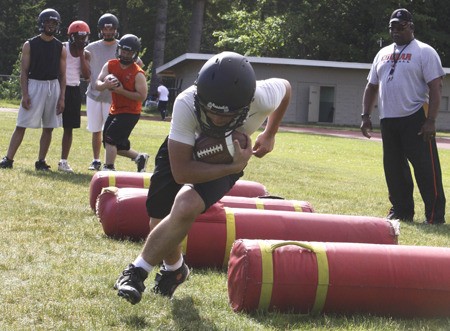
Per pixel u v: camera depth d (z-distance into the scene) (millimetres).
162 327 5016
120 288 5160
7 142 17109
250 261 5336
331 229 6820
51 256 6684
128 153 12047
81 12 61031
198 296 5801
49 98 12352
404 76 10555
